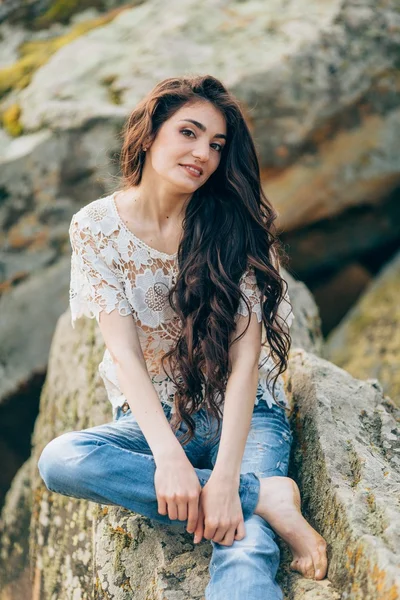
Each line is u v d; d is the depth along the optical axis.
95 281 3.05
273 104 5.82
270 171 5.85
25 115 5.87
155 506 2.85
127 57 6.16
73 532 3.84
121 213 3.11
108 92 5.92
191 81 2.99
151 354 3.18
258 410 3.18
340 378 3.51
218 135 2.97
